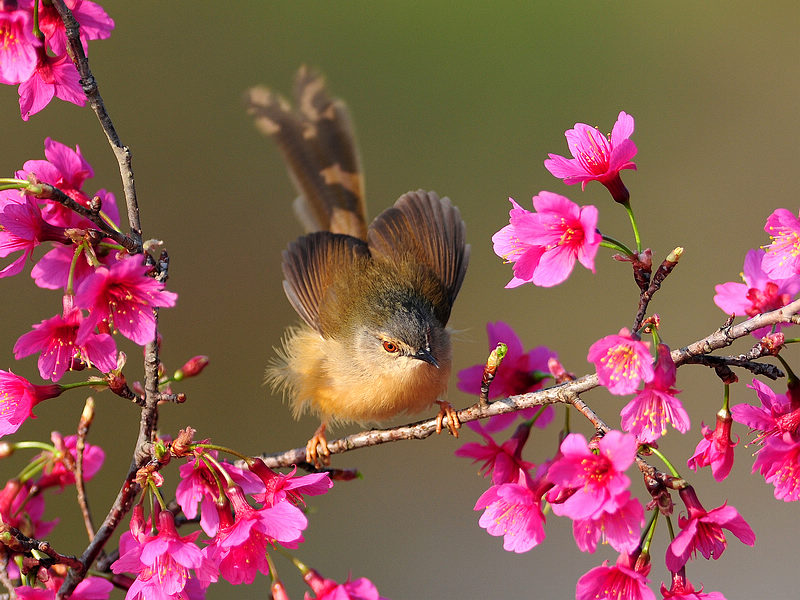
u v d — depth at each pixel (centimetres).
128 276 579
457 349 1738
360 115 1855
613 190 623
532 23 2017
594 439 604
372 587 600
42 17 629
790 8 2047
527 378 782
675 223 1819
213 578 579
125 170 621
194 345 1653
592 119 1931
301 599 1363
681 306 1744
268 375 1011
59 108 1734
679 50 2008
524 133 1880
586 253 571
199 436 1578
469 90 1930
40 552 620
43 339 602
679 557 570
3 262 1377
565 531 1555
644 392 568
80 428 662
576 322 1747
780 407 614
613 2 2072
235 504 582
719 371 619
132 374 1564
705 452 617
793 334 1344
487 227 1805
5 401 617
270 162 1784
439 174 1830
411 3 2009
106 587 635
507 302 1769
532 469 682
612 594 557
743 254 1778
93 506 1406
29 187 581
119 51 1850
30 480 746
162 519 583
